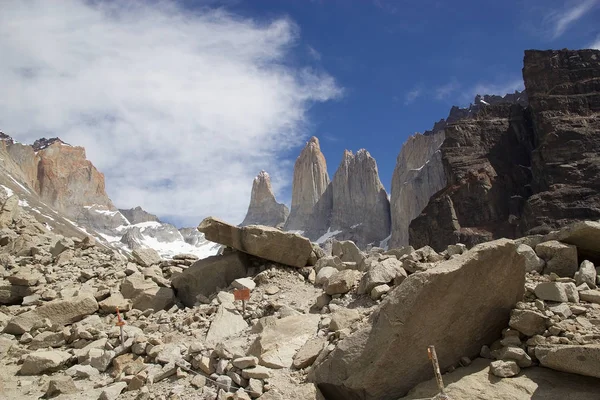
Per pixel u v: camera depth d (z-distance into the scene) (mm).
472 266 8719
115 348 11938
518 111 93438
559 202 70125
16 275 16469
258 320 12266
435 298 8570
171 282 16781
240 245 16578
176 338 12383
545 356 8055
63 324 14094
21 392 10617
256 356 10406
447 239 78875
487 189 81562
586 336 8117
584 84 83250
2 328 14109
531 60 87500
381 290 12227
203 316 13805
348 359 8914
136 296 15617
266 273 15836
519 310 8977
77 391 10523
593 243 11086
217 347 10820
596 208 67562
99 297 15406
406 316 8516
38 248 20719
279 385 9359
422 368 8820
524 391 7809
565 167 74312
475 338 9242
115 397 10062
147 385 10344
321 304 13320
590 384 7668
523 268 9281
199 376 10195
